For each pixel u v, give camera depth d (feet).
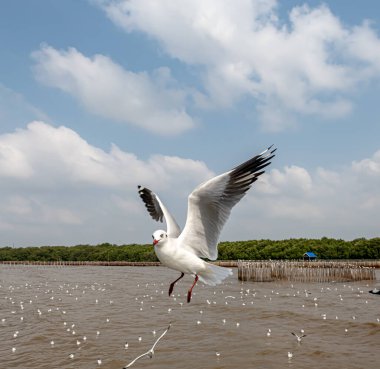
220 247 286.46
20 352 52.49
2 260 425.28
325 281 139.85
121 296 106.22
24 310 83.56
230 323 68.39
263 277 141.49
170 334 61.05
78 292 118.11
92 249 405.80
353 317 71.51
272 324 67.26
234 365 46.55
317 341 56.24
